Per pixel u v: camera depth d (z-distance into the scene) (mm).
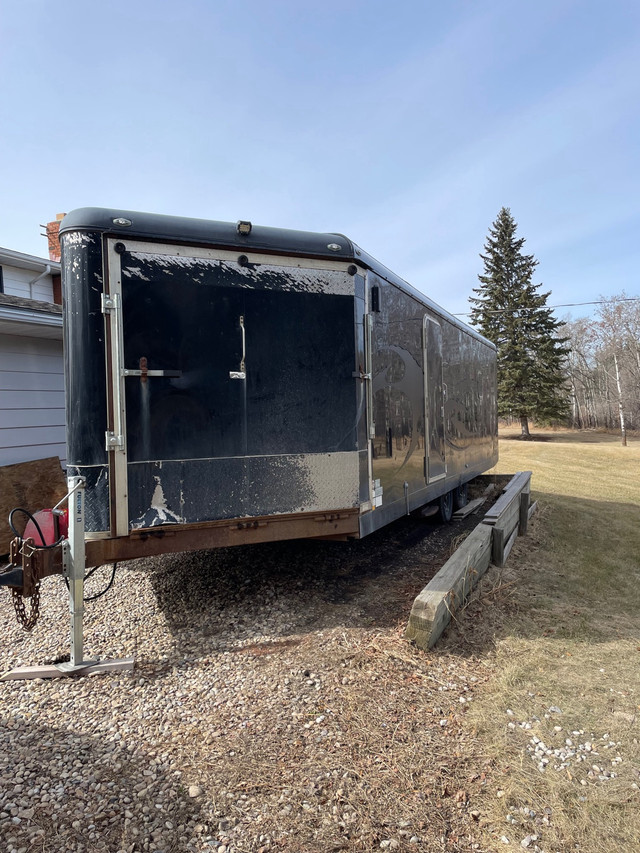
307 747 2184
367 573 4566
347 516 3656
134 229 2977
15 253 9914
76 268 2910
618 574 5086
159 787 1941
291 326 3424
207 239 3152
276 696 2562
